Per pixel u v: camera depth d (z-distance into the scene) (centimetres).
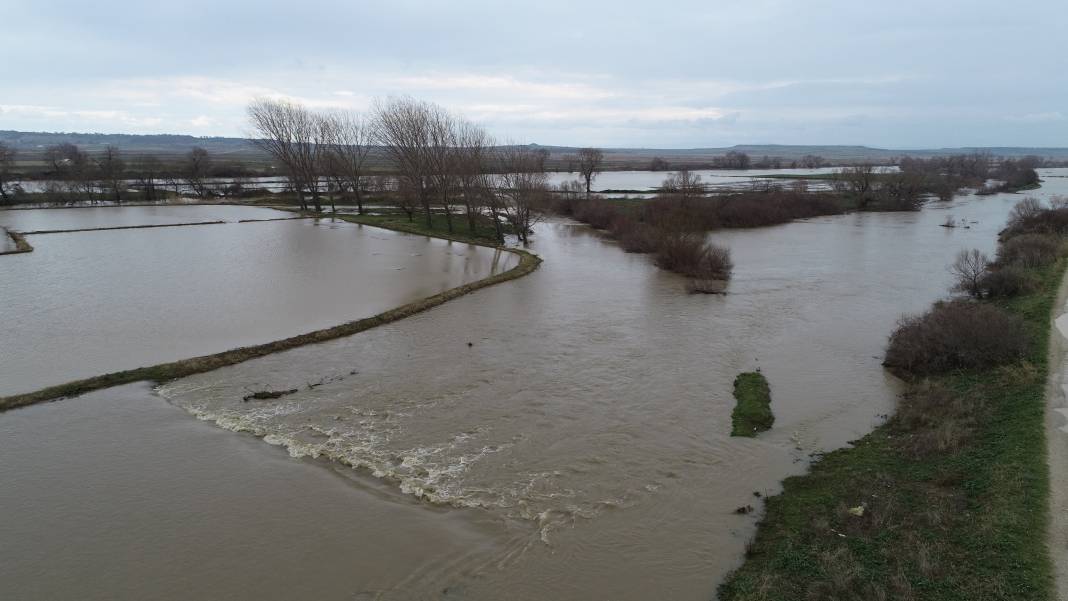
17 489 1823
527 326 3334
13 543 1595
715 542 1534
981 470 1675
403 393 2466
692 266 4675
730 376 2609
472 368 2727
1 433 2147
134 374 2600
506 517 1664
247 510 1716
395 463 1947
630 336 3145
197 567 1498
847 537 1488
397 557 1517
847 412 2255
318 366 2761
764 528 1572
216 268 4903
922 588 1269
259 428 2178
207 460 1975
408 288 4222
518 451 2006
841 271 4731
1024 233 5538
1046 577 1223
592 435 2108
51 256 5406
